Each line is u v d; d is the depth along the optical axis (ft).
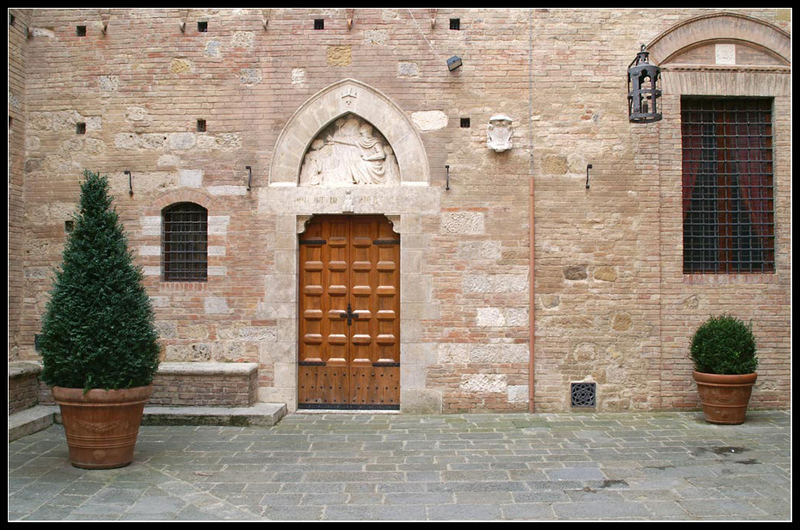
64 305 19.76
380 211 27.78
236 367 26.78
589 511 16.52
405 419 26.58
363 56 28.09
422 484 18.67
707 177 28.91
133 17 28.50
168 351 28.02
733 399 25.16
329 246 28.48
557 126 28.02
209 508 16.81
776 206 28.58
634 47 28.14
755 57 28.66
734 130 29.12
